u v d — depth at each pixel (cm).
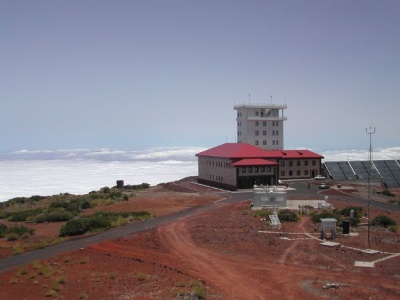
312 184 9181
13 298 2444
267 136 10838
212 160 9712
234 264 3169
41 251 3606
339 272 2936
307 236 4062
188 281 2734
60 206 6562
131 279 2770
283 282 2739
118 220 4978
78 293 2506
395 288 2592
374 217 5131
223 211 5819
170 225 4759
